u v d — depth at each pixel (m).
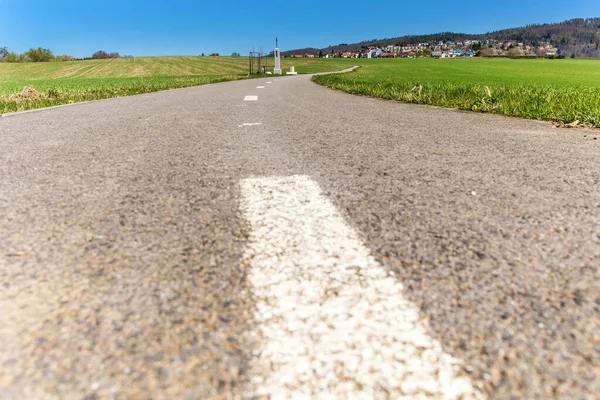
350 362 0.71
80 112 5.71
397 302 0.90
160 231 1.34
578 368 0.70
